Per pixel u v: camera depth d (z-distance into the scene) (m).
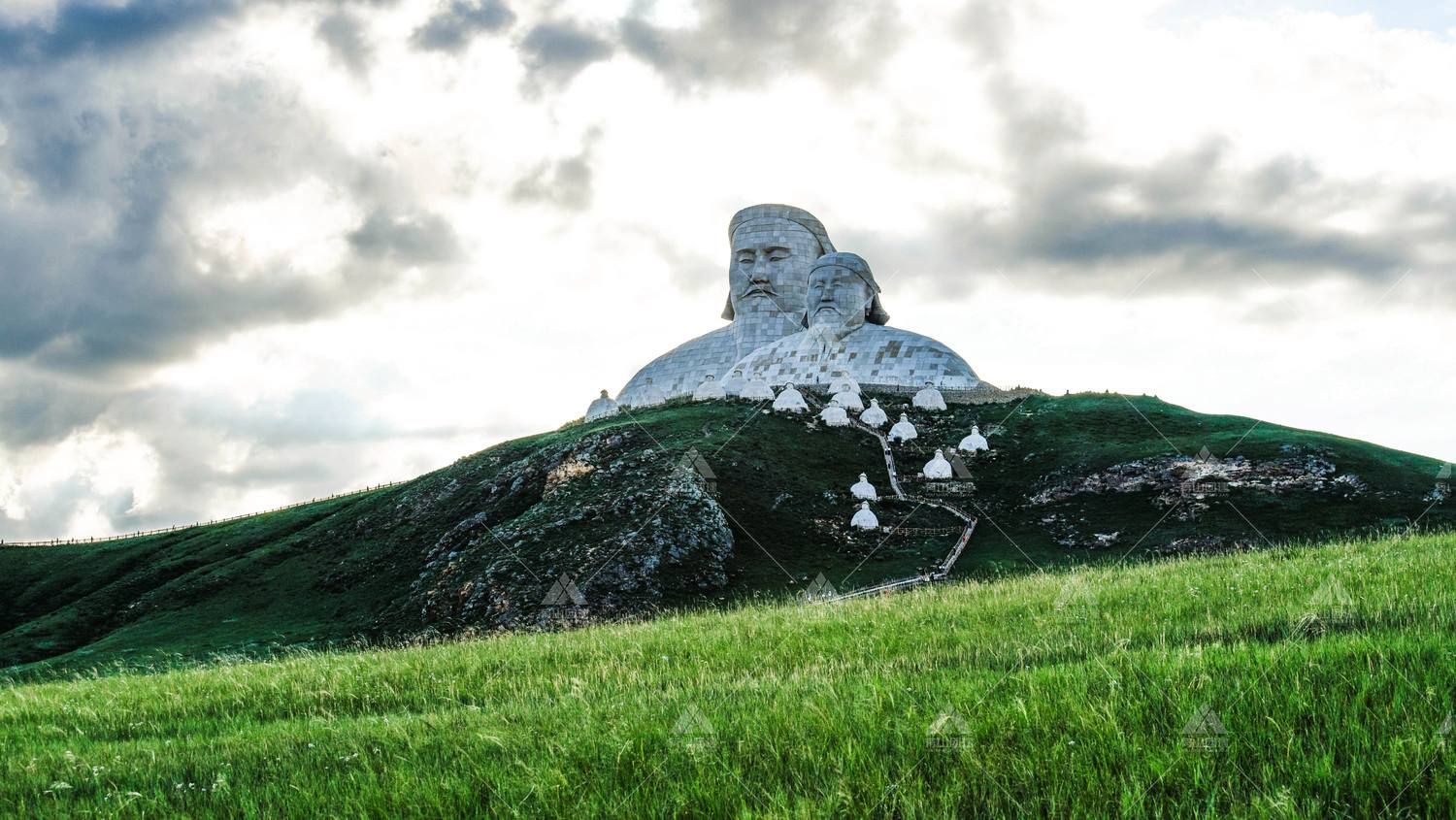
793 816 10.23
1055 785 10.59
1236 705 12.22
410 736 14.72
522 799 11.27
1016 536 66.75
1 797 13.01
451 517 78.06
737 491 71.00
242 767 13.74
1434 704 11.54
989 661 16.81
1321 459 70.88
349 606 66.75
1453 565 22.27
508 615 55.31
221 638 64.06
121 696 21.86
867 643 20.14
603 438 82.75
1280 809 9.53
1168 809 10.05
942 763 11.40
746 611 31.50
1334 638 15.25
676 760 12.18
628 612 54.62
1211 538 60.94
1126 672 14.08
